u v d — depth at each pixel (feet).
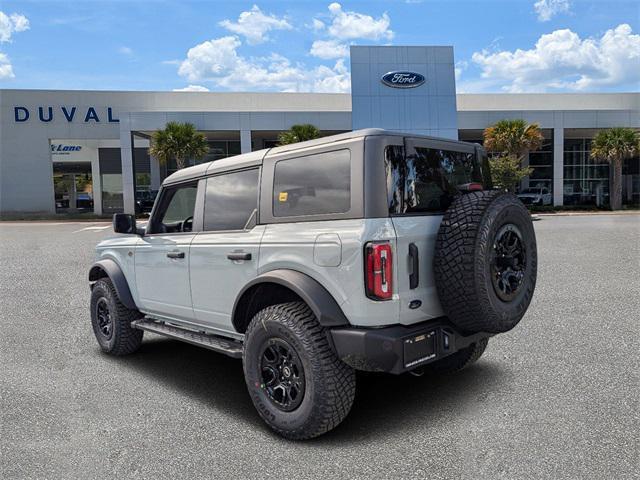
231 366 16.97
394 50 114.52
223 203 13.79
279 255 11.70
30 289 30.94
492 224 10.68
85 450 10.95
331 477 9.62
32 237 68.03
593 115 114.83
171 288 15.23
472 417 12.05
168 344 19.99
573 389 13.56
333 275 10.66
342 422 12.08
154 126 108.78
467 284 10.57
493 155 113.09
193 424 12.24
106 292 17.87
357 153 10.73
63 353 18.54
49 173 128.26
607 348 17.03
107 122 127.95
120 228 16.01
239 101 131.44
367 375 15.38
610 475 9.37
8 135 126.41
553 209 113.60
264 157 12.75
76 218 116.57
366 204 10.43
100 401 13.80
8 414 12.89
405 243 10.69
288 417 11.14
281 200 12.12
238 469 10.03
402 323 10.77
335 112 111.96
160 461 10.41
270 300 12.81
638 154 112.78
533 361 15.94
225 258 13.07
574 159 131.64
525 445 10.59
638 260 36.68
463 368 14.78
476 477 9.45
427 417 12.16
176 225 15.71
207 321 14.14
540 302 24.25
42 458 10.61
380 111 113.50
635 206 122.93
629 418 11.69
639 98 140.36
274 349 11.54
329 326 10.65
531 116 114.32
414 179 11.39
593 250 43.04
